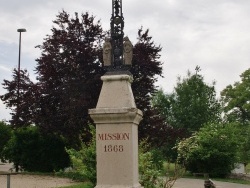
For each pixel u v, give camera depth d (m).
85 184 16.83
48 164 26.70
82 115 21.88
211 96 35.53
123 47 9.40
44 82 24.05
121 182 8.43
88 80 22.39
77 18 24.64
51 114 23.42
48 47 24.03
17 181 20.31
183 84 35.28
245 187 20.03
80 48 23.00
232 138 26.48
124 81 8.98
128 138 8.50
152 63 23.36
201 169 26.55
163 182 12.45
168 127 23.86
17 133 27.22
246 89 52.22
